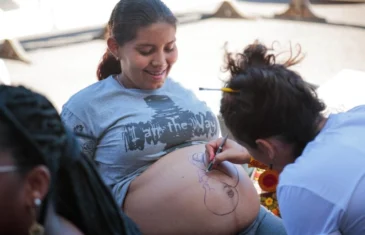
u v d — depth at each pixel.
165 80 2.16
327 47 5.66
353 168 1.43
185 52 5.75
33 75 5.34
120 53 2.06
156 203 1.89
